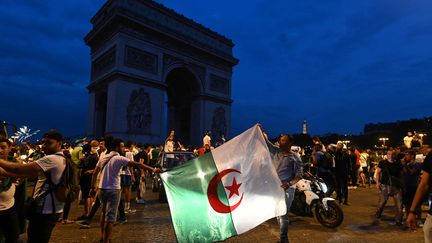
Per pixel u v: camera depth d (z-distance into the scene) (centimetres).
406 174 1070
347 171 1539
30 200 511
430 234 447
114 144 790
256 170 675
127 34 4275
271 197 662
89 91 4953
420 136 2238
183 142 5684
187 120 5684
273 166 686
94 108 4706
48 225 505
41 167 493
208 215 612
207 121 5416
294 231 966
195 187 625
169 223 1043
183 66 5097
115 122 4022
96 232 927
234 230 617
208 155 660
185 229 589
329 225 1009
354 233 945
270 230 966
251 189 657
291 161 755
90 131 4716
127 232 923
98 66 4756
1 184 554
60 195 506
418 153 1320
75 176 537
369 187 2369
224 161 662
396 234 938
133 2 4431
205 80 5484
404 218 1180
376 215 1140
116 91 4081
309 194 1056
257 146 697
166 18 4856
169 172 629
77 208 1355
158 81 4559
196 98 5447
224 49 5847
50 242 813
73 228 976
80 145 1541
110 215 741
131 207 1352
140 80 4344
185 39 5012
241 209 636
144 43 4472
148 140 4325
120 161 750
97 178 787
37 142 2098
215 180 641
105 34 4581
